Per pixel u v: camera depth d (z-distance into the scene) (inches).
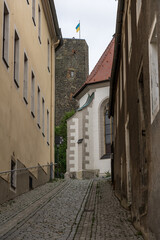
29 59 786.2
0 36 550.3
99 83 1502.2
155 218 275.4
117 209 533.6
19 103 673.6
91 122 1491.1
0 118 537.0
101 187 871.7
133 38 432.1
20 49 692.7
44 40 1026.7
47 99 1063.0
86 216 469.4
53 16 1082.1
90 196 689.0
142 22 342.3
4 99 562.3
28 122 759.1
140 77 373.1
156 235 269.9
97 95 1505.9
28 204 541.3
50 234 355.6
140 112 370.3
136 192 396.8
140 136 371.2
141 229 354.0
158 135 263.1
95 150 1471.5
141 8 349.1
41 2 975.6
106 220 441.7
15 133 634.2
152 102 291.3
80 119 1497.3
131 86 455.8
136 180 400.2
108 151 1465.3
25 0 750.5
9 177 569.3
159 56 255.3
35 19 877.8
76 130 1504.7
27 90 758.5
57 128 2549.2
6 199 552.1
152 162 290.5
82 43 3292.3
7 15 603.2
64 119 2559.1
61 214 471.5
